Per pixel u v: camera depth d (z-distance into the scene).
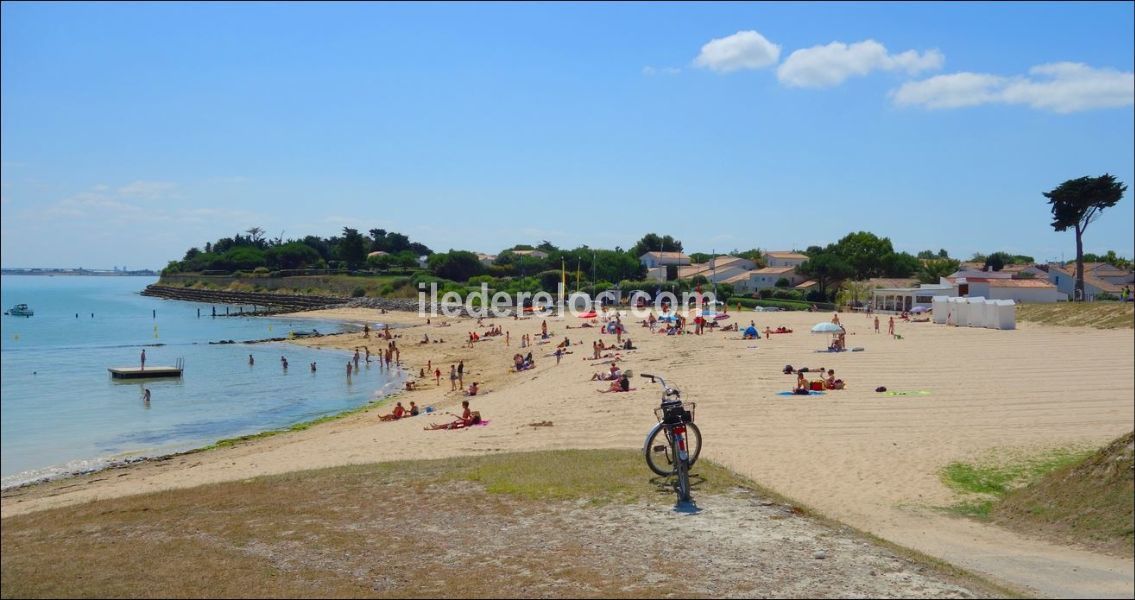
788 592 7.59
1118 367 36.62
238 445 30.42
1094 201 77.00
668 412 11.98
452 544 9.55
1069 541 12.33
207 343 79.88
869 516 14.20
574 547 9.16
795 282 121.69
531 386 39.75
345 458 22.78
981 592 7.87
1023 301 83.12
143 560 9.55
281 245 190.12
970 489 16.27
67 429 35.28
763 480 17.23
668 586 7.77
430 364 55.34
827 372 36.53
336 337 82.12
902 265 123.69
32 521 13.07
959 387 31.48
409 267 165.50
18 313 122.31
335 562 9.08
